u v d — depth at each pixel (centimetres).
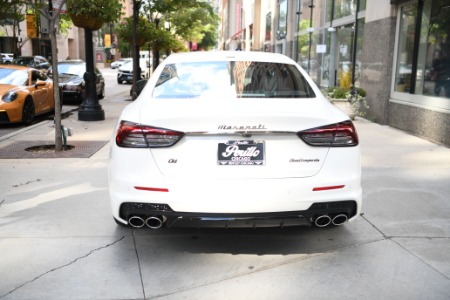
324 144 352
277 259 387
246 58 478
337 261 383
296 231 444
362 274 360
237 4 6022
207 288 339
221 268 371
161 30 2359
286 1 2455
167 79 438
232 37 6400
